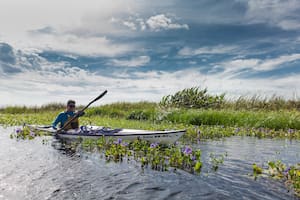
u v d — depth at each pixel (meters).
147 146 7.81
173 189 4.86
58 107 27.73
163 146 8.53
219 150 8.27
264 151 8.23
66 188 4.95
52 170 5.92
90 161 6.59
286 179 5.42
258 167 5.89
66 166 6.18
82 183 5.16
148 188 4.91
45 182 5.24
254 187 4.99
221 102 22.05
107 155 7.03
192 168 6.09
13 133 10.94
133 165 6.25
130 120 17.66
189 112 17.12
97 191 4.80
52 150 7.72
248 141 10.22
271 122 14.43
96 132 9.38
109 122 14.80
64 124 10.39
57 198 4.56
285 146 9.20
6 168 6.06
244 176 5.61
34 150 7.72
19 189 4.93
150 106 24.42
